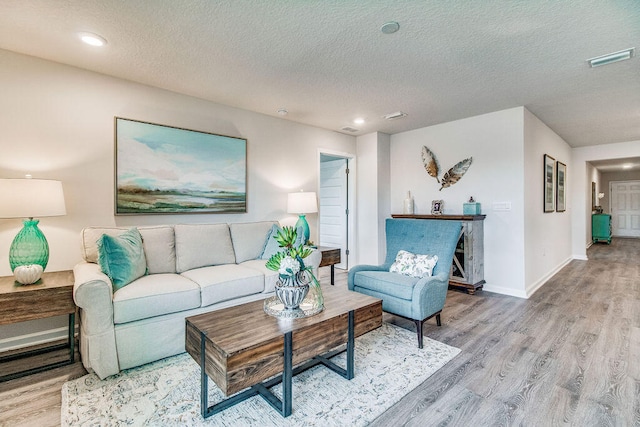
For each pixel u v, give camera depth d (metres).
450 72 2.83
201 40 2.30
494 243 4.08
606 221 8.58
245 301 2.75
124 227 2.84
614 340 2.60
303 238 3.55
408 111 3.99
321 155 5.04
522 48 2.40
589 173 7.78
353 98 3.50
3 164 2.45
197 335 1.74
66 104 2.70
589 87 3.18
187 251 2.98
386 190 5.23
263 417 1.68
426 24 2.09
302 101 3.60
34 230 2.31
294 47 2.40
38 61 2.57
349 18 2.03
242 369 1.51
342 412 1.72
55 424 1.62
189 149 3.40
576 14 1.97
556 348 2.47
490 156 4.09
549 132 4.84
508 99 3.55
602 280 4.67
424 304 2.53
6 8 1.90
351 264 5.35
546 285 4.41
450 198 4.51
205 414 1.67
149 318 2.23
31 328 2.52
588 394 1.88
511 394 1.88
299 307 2.07
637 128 4.86
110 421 1.64
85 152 2.79
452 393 1.89
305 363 2.21
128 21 2.06
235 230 3.42
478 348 2.48
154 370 2.15
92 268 2.31
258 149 4.02
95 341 2.01
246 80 3.02
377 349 2.47
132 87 3.04
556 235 5.30
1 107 2.44
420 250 3.11
